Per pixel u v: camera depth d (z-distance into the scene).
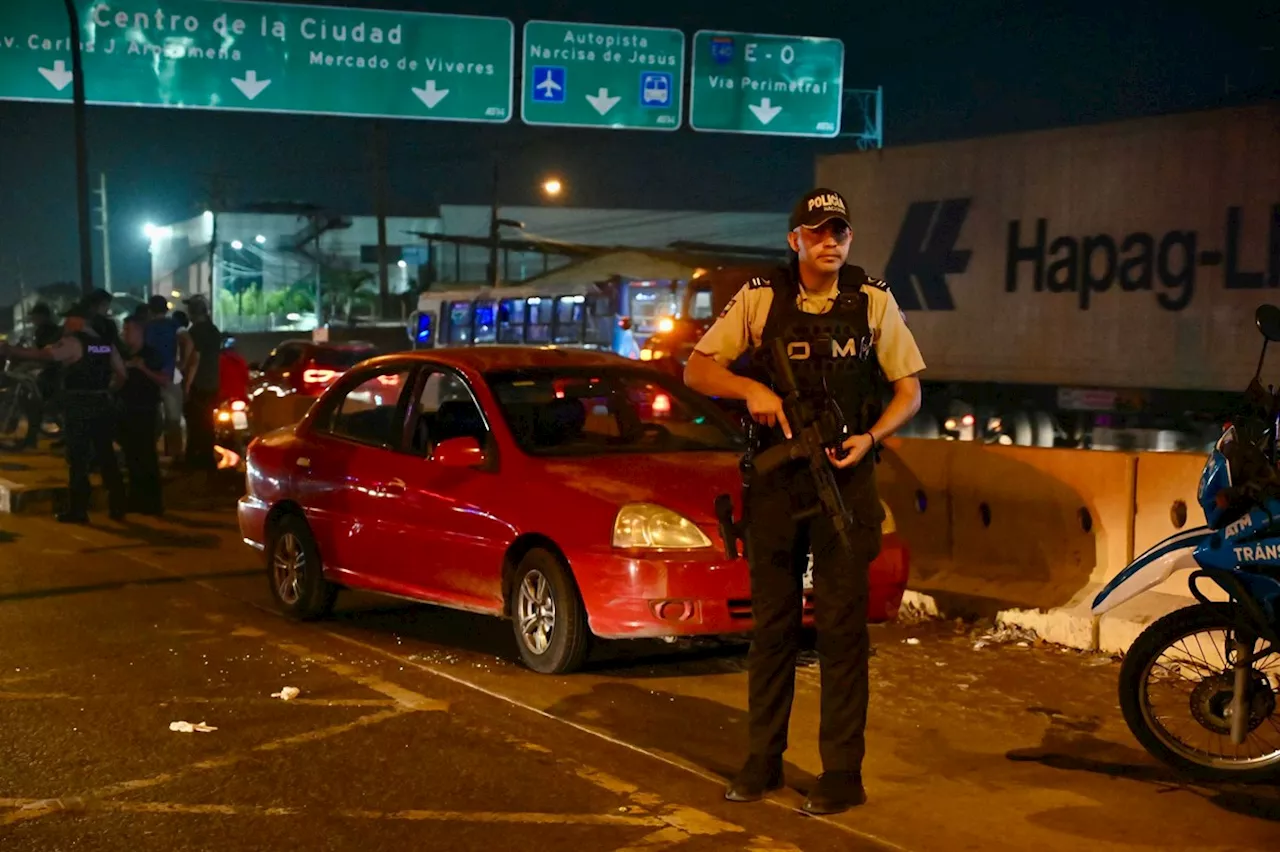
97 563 10.57
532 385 7.65
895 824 4.91
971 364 20.17
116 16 21.92
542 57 22.81
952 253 20.28
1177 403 17.94
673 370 22.92
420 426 7.88
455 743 5.88
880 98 31.25
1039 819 4.96
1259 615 4.95
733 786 5.13
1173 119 17.47
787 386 4.70
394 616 8.65
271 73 22.42
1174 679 6.00
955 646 7.74
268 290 71.25
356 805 5.11
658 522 6.57
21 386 22.16
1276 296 16.59
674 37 23.12
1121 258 18.16
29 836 4.77
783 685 5.07
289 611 8.56
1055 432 19.47
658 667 7.21
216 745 5.84
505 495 7.12
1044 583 8.09
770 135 23.80
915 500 8.97
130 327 13.32
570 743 5.88
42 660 7.38
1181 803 5.14
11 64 21.69
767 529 4.84
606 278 32.91
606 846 4.70
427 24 22.73
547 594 6.96
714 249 38.38
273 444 8.84
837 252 4.68
